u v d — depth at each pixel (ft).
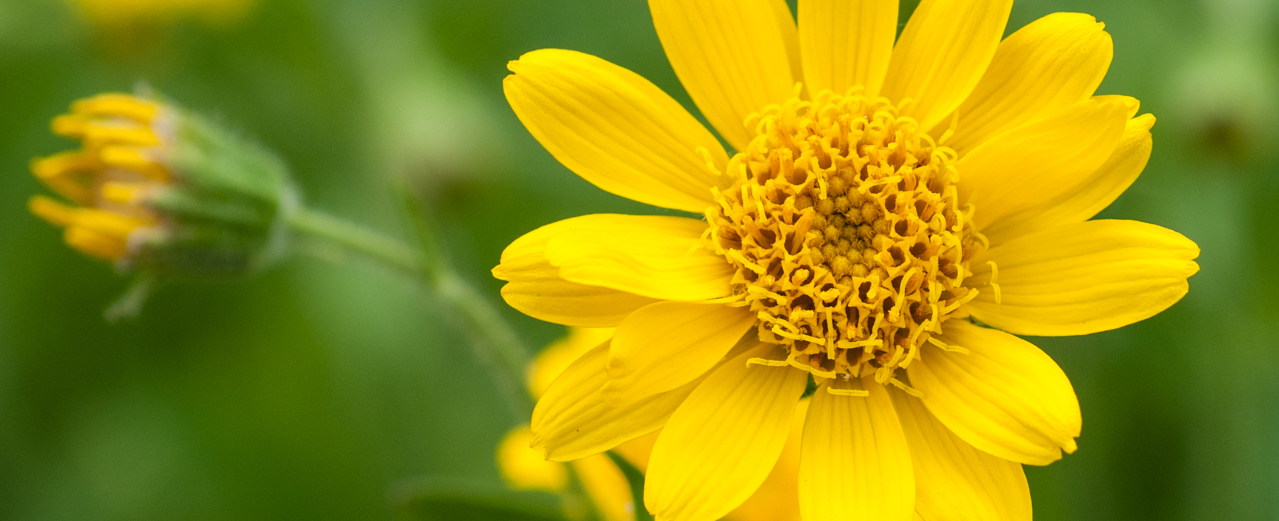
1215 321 0.95
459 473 1.03
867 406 0.76
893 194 0.77
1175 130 0.98
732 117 0.77
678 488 0.74
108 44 1.17
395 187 0.85
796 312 0.76
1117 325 0.74
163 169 0.86
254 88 1.20
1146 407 0.94
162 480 1.04
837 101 0.77
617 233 0.76
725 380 0.76
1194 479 0.93
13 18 1.15
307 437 1.04
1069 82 0.75
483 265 1.10
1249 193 0.97
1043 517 0.92
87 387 1.08
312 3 1.17
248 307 1.09
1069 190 0.75
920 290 0.76
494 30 1.16
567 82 0.76
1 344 1.08
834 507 0.74
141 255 0.86
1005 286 0.76
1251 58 0.97
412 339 1.05
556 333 1.03
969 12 0.76
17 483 1.05
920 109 0.77
